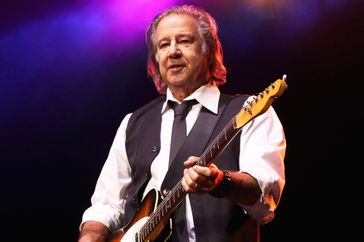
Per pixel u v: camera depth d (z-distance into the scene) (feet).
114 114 32.17
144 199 13.15
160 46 14.19
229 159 12.82
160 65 14.16
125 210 13.80
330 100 29.48
